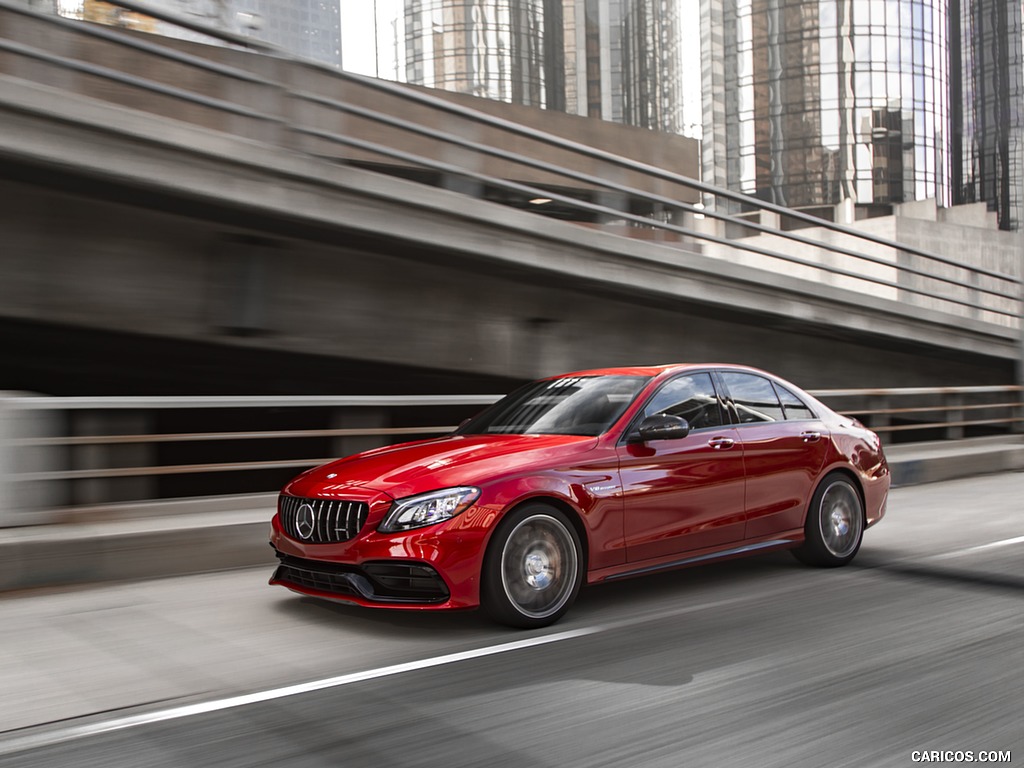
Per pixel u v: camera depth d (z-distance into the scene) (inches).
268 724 149.3
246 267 487.2
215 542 283.4
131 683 171.8
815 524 272.2
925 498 455.5
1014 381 934.4
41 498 281.0
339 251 510.6
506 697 161.5
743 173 3885.3
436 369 579.8
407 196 482.0
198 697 163.2
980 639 196.5
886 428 568.1
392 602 200.5
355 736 143.6
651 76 4840.1
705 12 4050.2
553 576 212.7
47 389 746.2
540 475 212.7
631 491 226.8
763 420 266.7
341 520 207.9
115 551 266.5
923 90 3764.8
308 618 220.4
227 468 312.7
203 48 581.0
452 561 198.5
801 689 164.7
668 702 158.4
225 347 534.6
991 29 4923.7
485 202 516.7
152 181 404.8
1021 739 141.1
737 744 139.7
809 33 3754.9
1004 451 590.6
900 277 1478.8
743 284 657.0
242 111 419.5
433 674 175.2
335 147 754.8
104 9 536.1
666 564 235.9
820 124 3737.7
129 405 284.8
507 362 604.4
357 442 521.3
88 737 144.9
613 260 586.6
